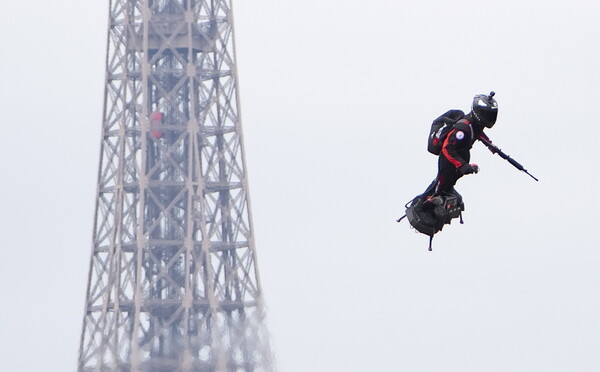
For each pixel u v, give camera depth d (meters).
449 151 169.50
